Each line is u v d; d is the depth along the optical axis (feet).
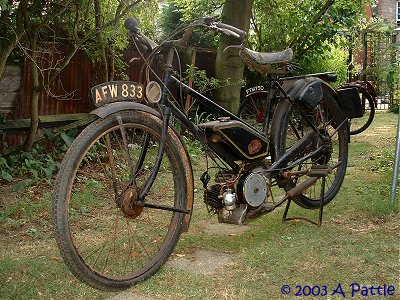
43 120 22.91
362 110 15.24
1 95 21.36
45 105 23.31
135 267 11.42
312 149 14.34
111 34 22.68
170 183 17.15
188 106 12.25
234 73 29.40
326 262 11.59
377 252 12.12
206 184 12.20
